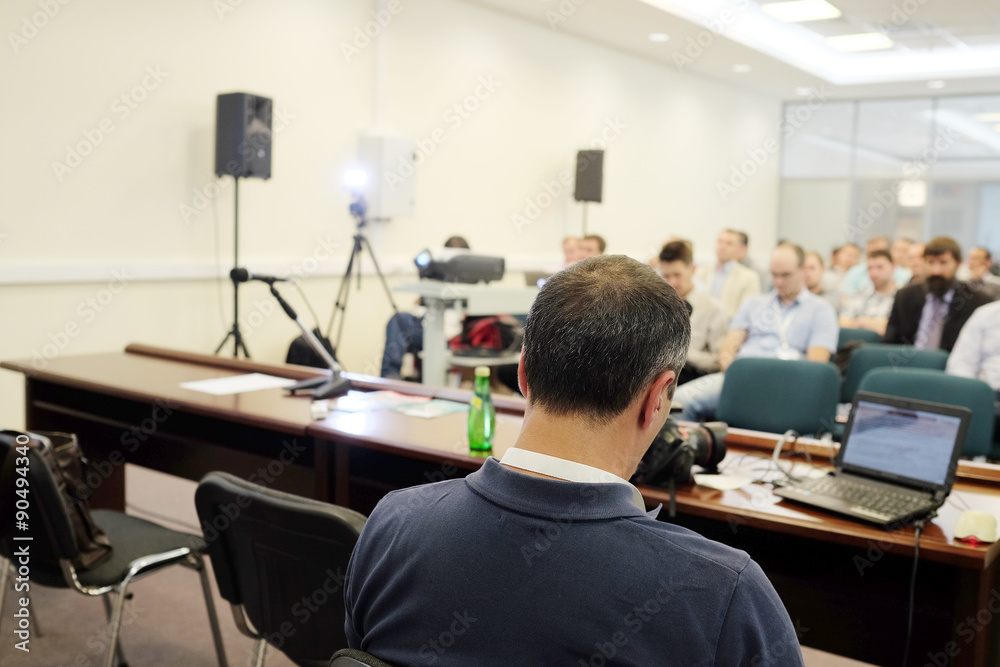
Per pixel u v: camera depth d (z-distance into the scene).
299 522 1.48
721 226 9.65
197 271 4.75
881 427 1.89
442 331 4.07
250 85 4.94
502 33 6.57
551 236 7.33
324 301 5.51
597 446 0.85
